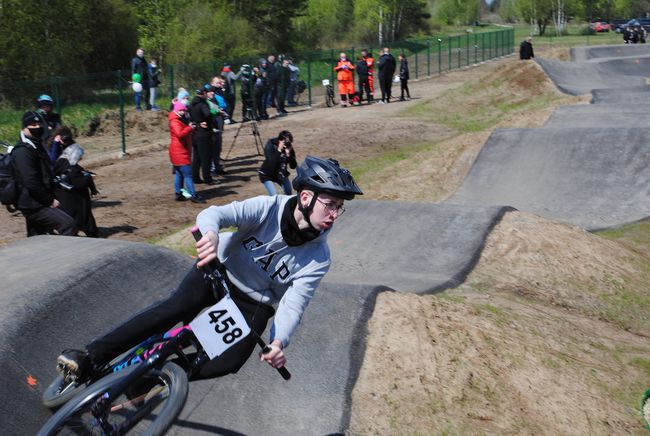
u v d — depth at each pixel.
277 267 3.23
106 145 18.59
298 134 20.17
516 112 22.06
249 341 3.29
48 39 27.19
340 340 5.06
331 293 5.57
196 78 25.22
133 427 3.18
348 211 9.34
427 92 29.72
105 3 32.12
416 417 4.47
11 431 3.51
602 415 4.90
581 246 8.23
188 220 11.02
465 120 21.98
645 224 10.32
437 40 39.12
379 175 14.23
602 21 91.19
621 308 7.19
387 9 66.25
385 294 5.69
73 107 20.55
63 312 4.43
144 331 3.16
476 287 7.08
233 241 3.22
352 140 18.97
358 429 4.32
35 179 7.32
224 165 15.91
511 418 4.62
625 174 12.12
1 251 6.00
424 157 14.80
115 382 3.03
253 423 4.29
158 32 33.91
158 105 23.59
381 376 4.77
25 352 3.96
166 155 17.61
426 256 7.87
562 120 17.05
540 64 26.52
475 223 8.58
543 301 7.04
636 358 5.96
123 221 10.91
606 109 17.73
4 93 17.67
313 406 4.47
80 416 3.01
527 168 13.02
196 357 3.28
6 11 26.06
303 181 3.07
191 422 4.17
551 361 5.45
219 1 43.25
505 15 127.19
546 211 11.23
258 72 23.20
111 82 22.27
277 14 48.97
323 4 65.50
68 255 5.45
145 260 5.52
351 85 26.17
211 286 3.22
